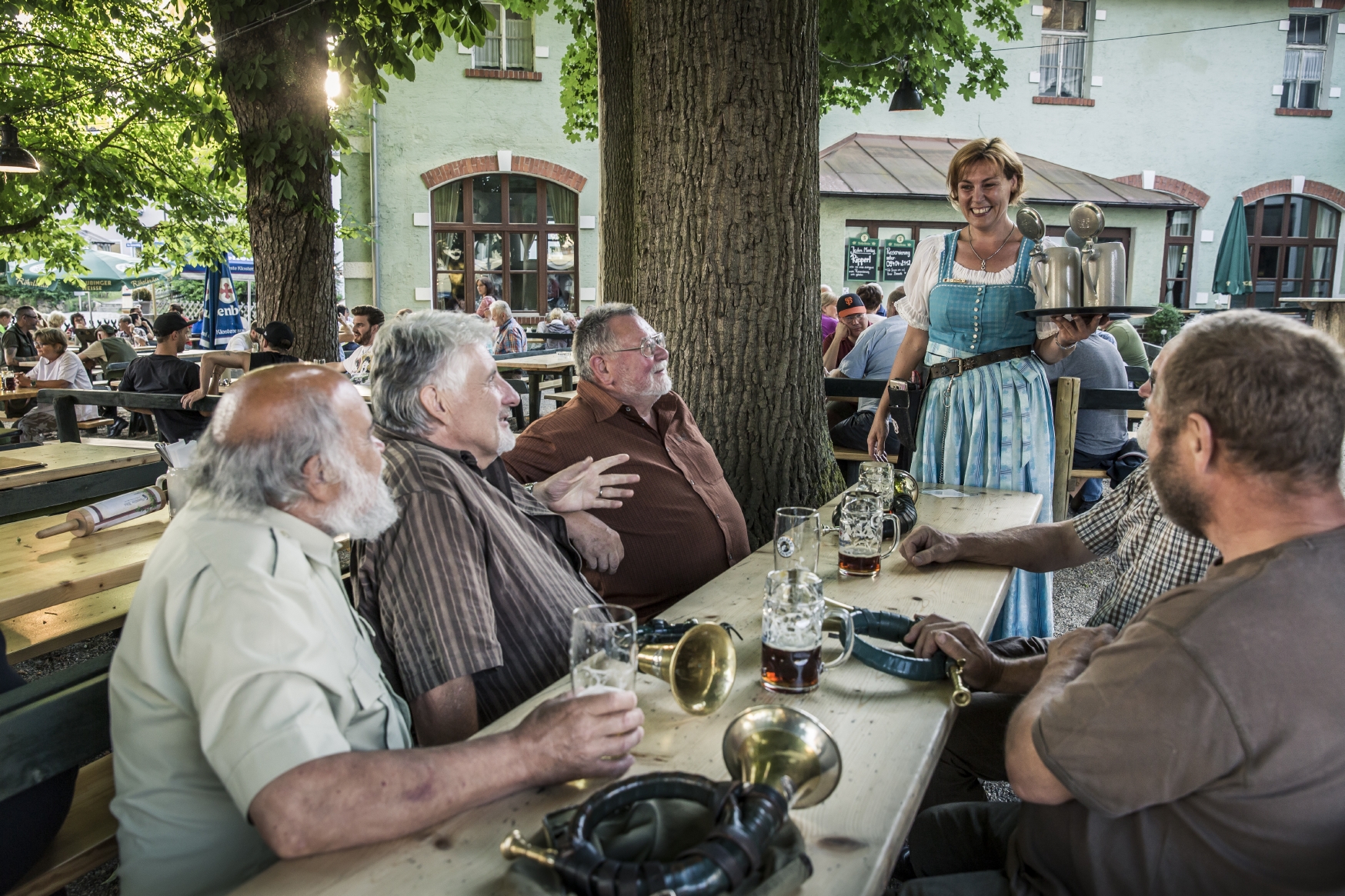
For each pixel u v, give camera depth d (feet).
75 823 4.99
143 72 24.48
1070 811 3.65
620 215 20.27
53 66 25.82
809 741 3.21
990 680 4.58
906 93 23.82
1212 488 3.35
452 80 38.09
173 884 3.70
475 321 5.86
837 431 14.76
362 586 5.00
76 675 4.35
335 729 3.36
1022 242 8.42
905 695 4.35
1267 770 3.03
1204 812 3.22
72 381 23.75
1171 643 3.13
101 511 7.39
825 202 38.27
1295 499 3.21
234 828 3.71
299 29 17.37
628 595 7.89
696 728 4.00
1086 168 42.65
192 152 32.37
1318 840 3.06
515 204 40.01
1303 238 44.32
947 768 6.29
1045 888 3.85
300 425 3.85
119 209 27.27
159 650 3.56
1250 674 3.01
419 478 4.96
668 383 7.97
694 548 7.91
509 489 6.26
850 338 21.40
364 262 38.58
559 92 38.88
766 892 2.72
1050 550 6.37
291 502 3.93
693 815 3.01
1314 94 43.32
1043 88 42.42
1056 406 12.12
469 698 4.75
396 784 3.20
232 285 37.47
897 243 38.73
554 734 3.43
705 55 9.02
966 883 4.23
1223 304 43.91
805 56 9.24
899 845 3.28
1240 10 41.73
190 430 17.56
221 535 3.67
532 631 5.32
